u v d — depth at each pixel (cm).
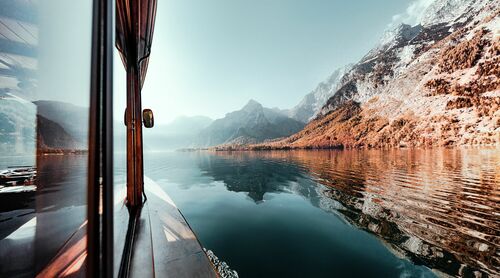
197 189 1697
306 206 1185
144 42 283
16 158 113
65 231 93
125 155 321
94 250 72
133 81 313
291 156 5281
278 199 1347
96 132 71
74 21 79
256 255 623
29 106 93
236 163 4147
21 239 111
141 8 229
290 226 871
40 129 92
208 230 818
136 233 243
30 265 97
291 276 527
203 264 196
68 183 85
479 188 1584
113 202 79
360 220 979
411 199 1359
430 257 672
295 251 654
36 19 86
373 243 742
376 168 2670
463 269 620
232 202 1262
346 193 1531
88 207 72
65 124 81
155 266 192
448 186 1667
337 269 565
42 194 92
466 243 775
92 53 74
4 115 104
